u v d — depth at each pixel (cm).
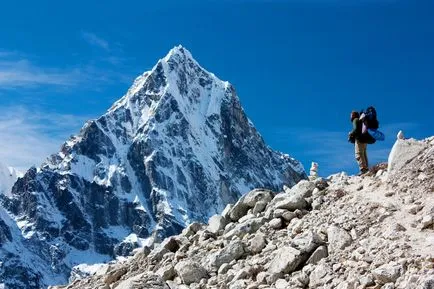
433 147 2320
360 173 2612
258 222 2488
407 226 2031
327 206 2384
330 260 2016
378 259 1898
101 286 2578
